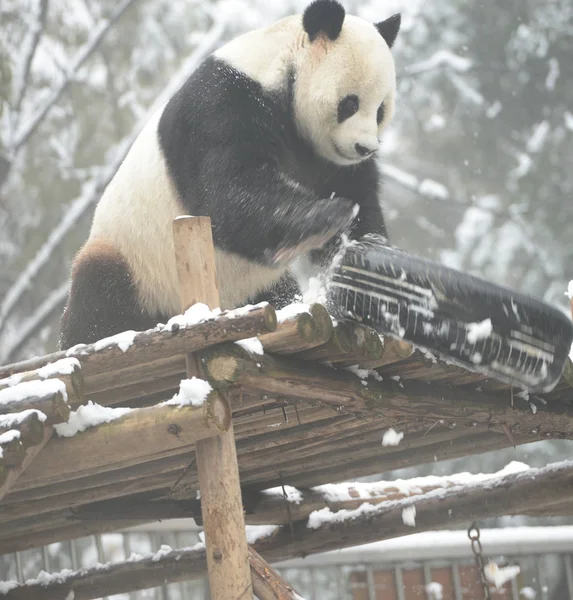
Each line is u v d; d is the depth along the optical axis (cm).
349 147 1491
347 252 1015
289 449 1222
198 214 1390
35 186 4138
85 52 4238
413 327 966
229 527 945
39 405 930
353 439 1230
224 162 1373
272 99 1464
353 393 1026
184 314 940
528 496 1309
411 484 1449
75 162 4288
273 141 1432
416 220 4622
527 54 4591
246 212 1309
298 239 1229
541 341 979
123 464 1057
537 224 4166
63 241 4131
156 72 4453
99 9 4522
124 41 4481
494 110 4625
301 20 1523
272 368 948
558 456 3497
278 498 1405
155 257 1487
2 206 4056
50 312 3819
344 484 1458
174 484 1218
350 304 984
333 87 1476
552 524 3569
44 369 953
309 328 930
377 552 1695
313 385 986
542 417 1198
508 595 1750
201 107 1423
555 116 4472
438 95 4669
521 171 4384
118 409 972
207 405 920
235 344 928
